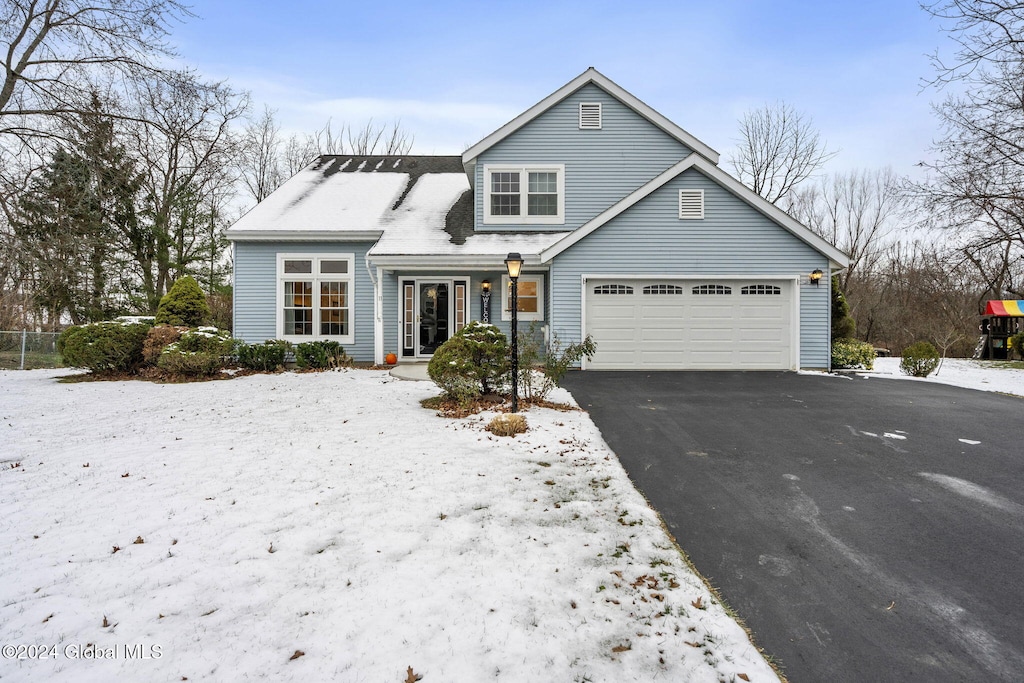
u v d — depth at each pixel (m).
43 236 12.40
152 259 21.22
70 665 2.30
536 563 3.22
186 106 15.34
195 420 7.00
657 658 2.41
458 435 6.15
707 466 5.23
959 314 22.17
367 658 2.36
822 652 2.53
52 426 6.65
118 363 11.37
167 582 2.98
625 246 11.84
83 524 3.71
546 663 2.35
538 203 13.57
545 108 13.45
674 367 11.91
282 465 5.03
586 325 11.88
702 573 3.25
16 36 12.00
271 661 2.33
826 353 11.84
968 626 2.74
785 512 4.15
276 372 11.93
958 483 4.77
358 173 16.66
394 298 13.53
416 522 3.76
